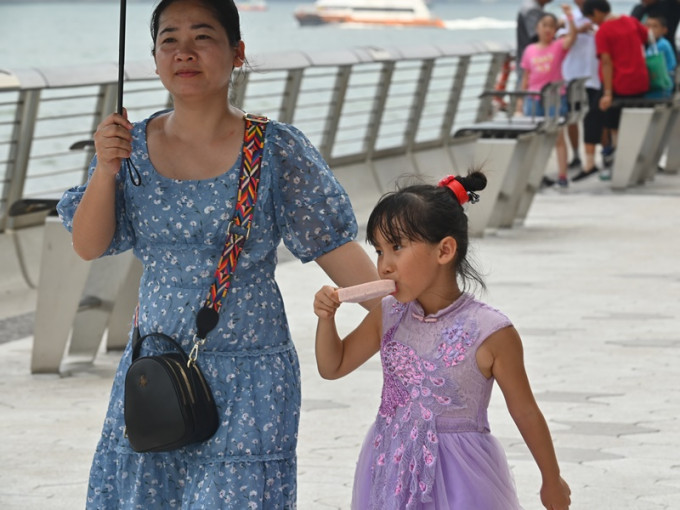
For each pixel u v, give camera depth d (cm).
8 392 1384
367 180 2912
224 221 713
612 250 2327
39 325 1453
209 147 721
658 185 3338
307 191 732
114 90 1941
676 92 3459
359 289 685
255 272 726
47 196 1470
